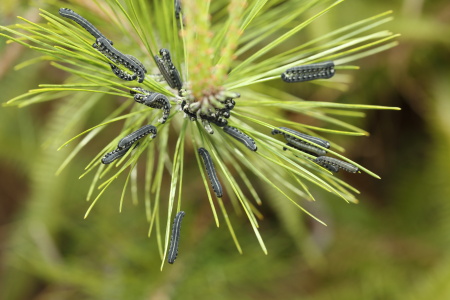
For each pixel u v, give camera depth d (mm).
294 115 662
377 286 675
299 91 671
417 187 722
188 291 626
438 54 696
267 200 705
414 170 733
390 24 643
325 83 547
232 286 675
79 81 540
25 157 740
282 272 682
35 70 678
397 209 731
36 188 699
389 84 698
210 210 662
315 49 473
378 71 686
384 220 729
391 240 709
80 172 714
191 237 646
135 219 692
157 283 626
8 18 566
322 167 427
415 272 685
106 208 700
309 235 679
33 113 765
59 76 703
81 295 732
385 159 745
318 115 497
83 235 694
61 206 704
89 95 583
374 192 751
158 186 467
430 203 709
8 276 771
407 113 737
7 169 835
